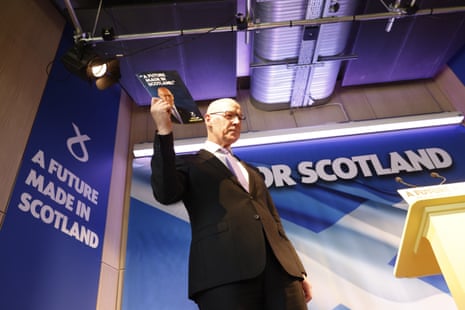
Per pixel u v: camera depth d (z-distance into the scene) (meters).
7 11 2.71
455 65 4.47
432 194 1.04
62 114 2.96
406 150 4.08
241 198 1.30
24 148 2.36
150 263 3.21
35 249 2.14
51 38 3.17
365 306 2.96
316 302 3.01
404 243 1.14
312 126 4.27
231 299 1.09
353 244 3.33
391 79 4.68
